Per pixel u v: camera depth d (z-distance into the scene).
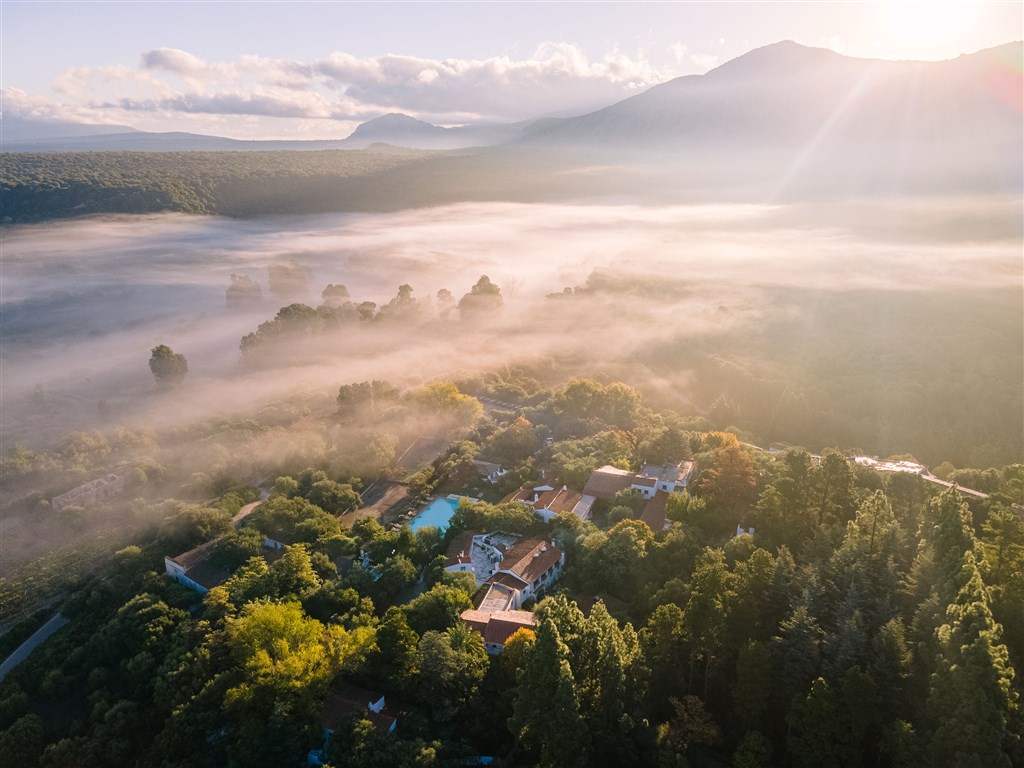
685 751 78.19
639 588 106.50
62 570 142.38
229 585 121.56
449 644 95.12
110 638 116.44
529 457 169.12
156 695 103.56
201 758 94.56
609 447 162.25
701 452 155.00
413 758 82.81
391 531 137.50
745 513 118.44
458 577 113.69
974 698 64.50
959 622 70.12
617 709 77.62
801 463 114.31
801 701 73.25
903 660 73.00
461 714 92.31
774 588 84.06
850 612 78.62
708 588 80.94
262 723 92.25
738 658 80.31
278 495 153.12
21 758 100.44
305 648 98.94
